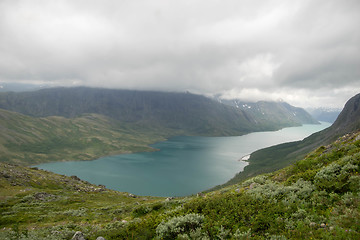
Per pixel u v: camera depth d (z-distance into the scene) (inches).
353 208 372.2
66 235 668.7
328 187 485.4
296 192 521.3
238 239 353.7
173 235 435.5
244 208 465.1
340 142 986.1
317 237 317.4
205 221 438.6
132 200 2335.1
